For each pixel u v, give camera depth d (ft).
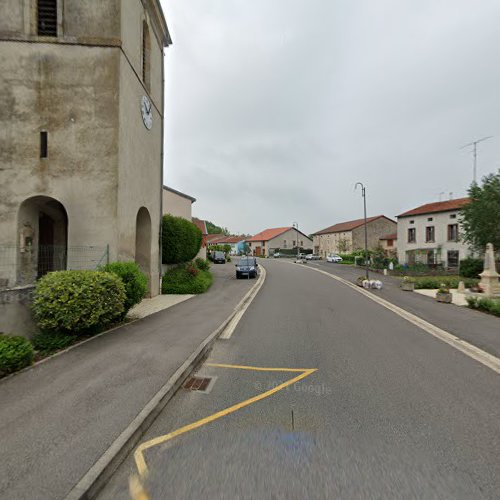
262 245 235.40
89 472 8.25
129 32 34.68
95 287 20.89
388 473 8.57
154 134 44.68
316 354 19.16
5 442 9.54
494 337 23.27
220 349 20.17
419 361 17.95
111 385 13.70
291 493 7.84
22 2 30.78
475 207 75.00
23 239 31.35
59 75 31.17
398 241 119.75
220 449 9.68
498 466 8.91
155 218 44.98
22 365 15.64
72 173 30.99
